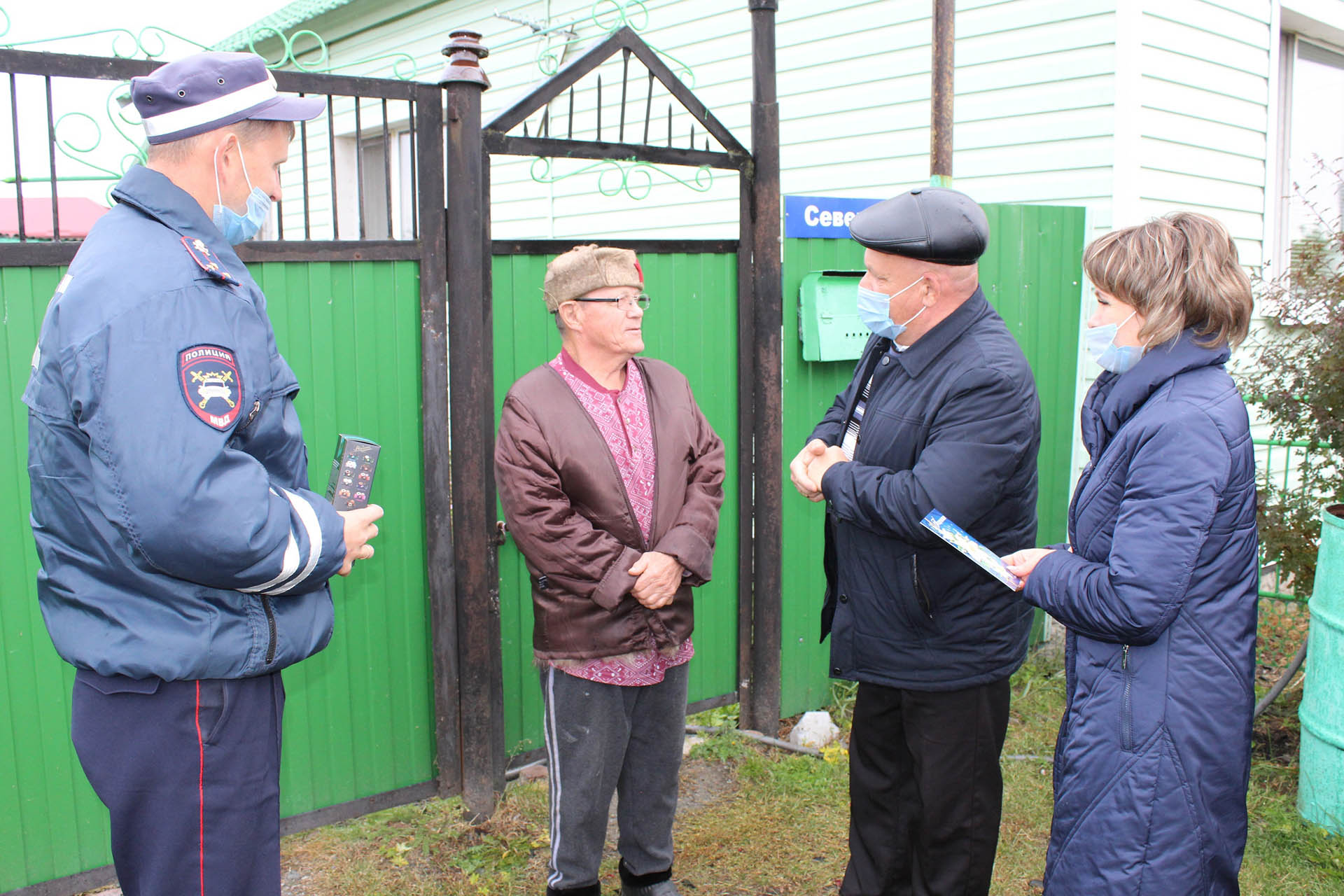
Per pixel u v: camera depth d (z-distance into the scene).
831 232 3.72
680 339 3.49
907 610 2.16
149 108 1.68
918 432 2.12
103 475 1.50
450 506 3.06
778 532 3.68
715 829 3.09
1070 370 4.60
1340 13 5.89
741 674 3.75
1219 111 4.92
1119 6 4.36
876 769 2.41
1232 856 1.79
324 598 1.82
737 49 6.31
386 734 3.08
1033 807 3.19
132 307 1.52
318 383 2.84
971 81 4.94
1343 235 3.51
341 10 8.92
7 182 2.47
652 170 7.04
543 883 2.80
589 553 2.26
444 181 2.92
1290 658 4.59
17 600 2.50
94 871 2.68
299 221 9.45
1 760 2.52
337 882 2.79
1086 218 4.54
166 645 1.59
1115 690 1.78
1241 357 5.06
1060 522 4.68
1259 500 3.77
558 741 2.38
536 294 3.16
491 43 8.09
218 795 1.66
